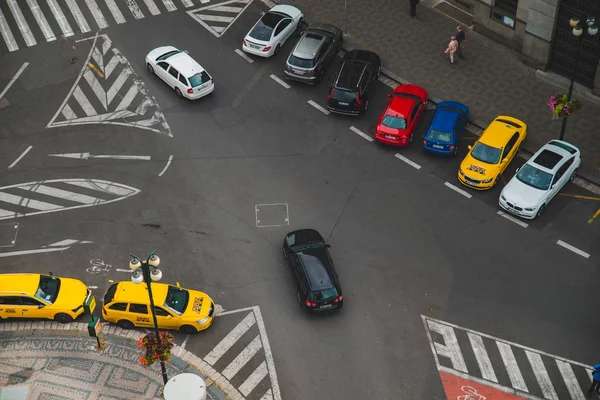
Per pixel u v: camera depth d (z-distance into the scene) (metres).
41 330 32.12
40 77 43.44
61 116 41.25
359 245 35.22
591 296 33.09
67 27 46.38
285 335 32.12
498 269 34.16
